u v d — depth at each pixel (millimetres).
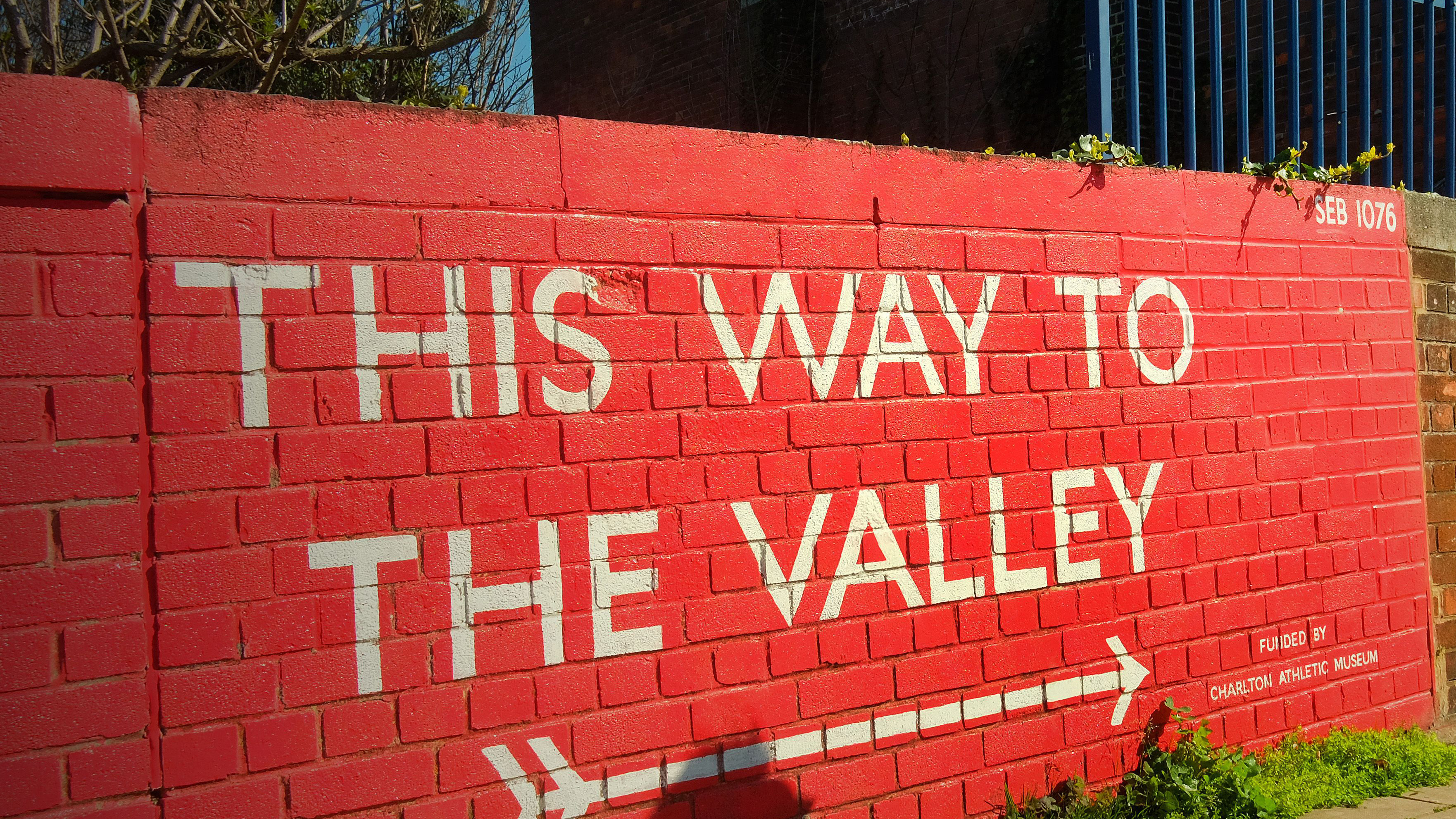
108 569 2602
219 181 2744
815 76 9414
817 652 3496
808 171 3561
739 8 9320
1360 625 4836
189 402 2695
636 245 3258
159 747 2635
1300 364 4715
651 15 10273
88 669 2574
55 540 2555
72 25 5621
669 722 3248
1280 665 4566
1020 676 3893
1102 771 4062
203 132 2732
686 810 3264
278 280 2799
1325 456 4766
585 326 3170
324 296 2846
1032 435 3961
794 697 3451
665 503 3268
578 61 11164
